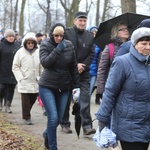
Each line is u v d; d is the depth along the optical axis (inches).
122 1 988.6
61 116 449.4
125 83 299.4
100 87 458.0
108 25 477.1
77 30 535.5
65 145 496.7
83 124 537.3
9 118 676.1
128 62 300.4
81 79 538.3
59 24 444.8
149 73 298.0
